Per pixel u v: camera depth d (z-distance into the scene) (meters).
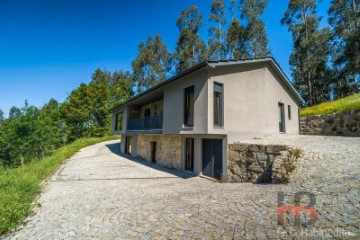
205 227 3.39
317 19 25.27
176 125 10.17
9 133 14.20
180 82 10.16
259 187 5.65
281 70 12.02
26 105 15.74
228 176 8.41
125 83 40.06
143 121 14.35
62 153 16.67
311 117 14.24
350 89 27.00
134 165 13.21
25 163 14.29
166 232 3.42
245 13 25.77
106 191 6.86
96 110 34.38
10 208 4.39
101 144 26.05
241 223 3.34
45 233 3.80
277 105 12.25
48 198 6.07
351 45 22.44
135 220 4.12
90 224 4.12
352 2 22.97
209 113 8.14
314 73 28.11
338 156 6.09
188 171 10.88
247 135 9.64
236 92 9.38
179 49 29.17
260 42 25.34
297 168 5.80
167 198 5.58
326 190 4.11
